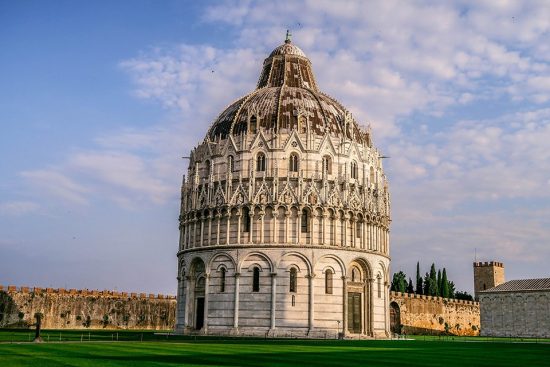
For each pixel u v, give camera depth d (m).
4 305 126.25
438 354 52.22
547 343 87.94
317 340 83.50
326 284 98.38
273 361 40.41
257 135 103.94
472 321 181.50
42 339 69.75
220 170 106.12
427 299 164.38
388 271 109.88
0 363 35.62
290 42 127.19
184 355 44.50
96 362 37.16
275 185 99.69
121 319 142.88
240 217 100.06
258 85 123.94
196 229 106.06
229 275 99.50
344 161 105.38
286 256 97.56
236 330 96.62
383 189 114.06
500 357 49.38
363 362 41.25
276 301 96.19
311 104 110.56
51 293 133.38
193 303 104.88
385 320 106.56
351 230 102.69
